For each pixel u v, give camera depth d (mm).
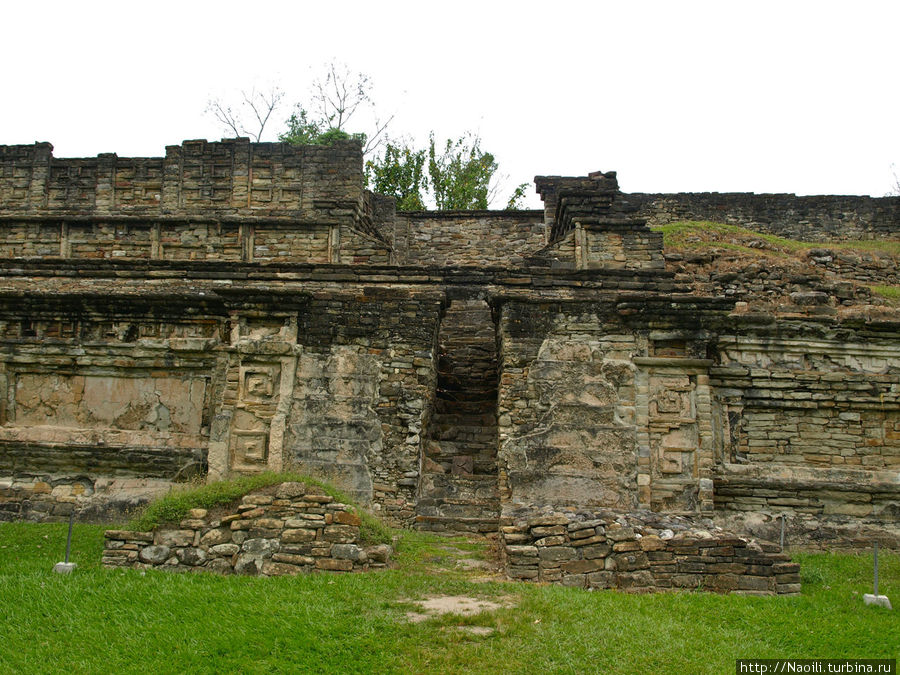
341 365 12953
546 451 12109
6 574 8984
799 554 11758
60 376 14141
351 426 12688
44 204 17375
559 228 17125
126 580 8562
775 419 13516
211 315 13961
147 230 16953
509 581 8953
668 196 25359
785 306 16812
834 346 13648
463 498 12477
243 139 17328
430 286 14312
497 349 13836
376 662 6684
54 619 7531
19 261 15594
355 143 17328
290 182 17203
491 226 23656
